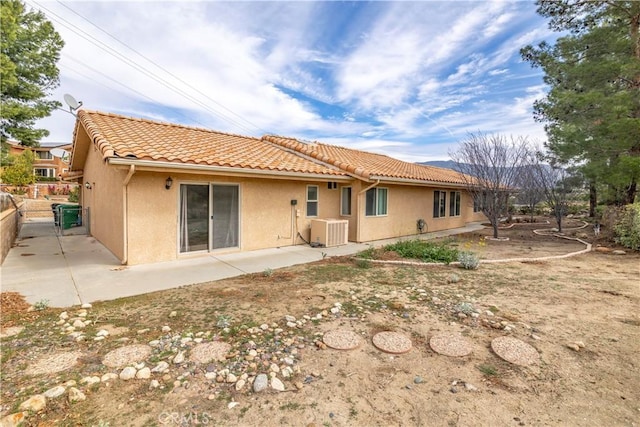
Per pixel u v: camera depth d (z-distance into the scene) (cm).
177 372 318
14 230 1142
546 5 1228
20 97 1752
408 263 827
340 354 359
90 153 1253
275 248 1029
